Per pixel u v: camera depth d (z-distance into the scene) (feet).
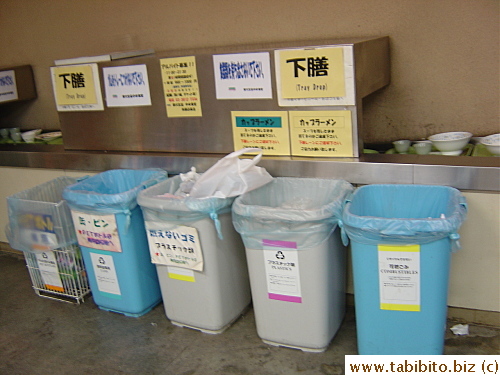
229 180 7.91
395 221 6.37
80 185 9.43
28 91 13.71
